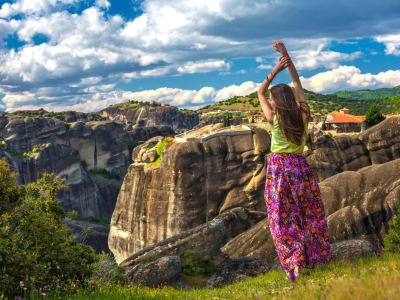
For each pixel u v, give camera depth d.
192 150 75.62
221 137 77.75
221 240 16.98
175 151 76.12
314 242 4.79
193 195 74.69
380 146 63.78
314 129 67.12
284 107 4.50
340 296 2.89
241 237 23.59
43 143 187.00
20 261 6.64
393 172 22.97
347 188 23.59
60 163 184.00
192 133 86.62
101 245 138.88
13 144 178.12
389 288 2.73
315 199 4.78
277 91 4.57
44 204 10.64
